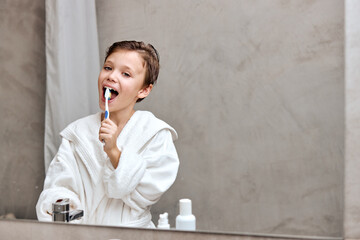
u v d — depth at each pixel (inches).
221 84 36.9
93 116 40.1
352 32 34.5
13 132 42.6
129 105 39.1
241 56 36.4
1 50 42.6
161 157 38.5
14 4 42.1
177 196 38.2
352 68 34.7
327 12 34.8
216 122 37.1
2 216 43.3
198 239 37.8
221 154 37.1
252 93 36.3
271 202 36.3
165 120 38.3
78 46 40.1
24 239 42.5
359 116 34.8
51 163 41.4
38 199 41.8
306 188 35.6
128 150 39.1
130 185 39.0
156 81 38.4
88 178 40.1
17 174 42.6
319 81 35.1
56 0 40.6
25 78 42.1
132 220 39.1
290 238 36.0
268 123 36.1
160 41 38.0
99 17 39.3
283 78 35.7
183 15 37.4
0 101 42.9
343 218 35.2
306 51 35.2
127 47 38.8
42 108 41.7
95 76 39.8
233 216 37.0
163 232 38.5
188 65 37.5
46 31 41.1
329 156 35.2
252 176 36.6
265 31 35.8
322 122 35.2
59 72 40.9
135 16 38.4
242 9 36.2
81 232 40.4
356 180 34.9
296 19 35.3
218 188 37.3
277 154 36.0
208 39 37.0
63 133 41.1
